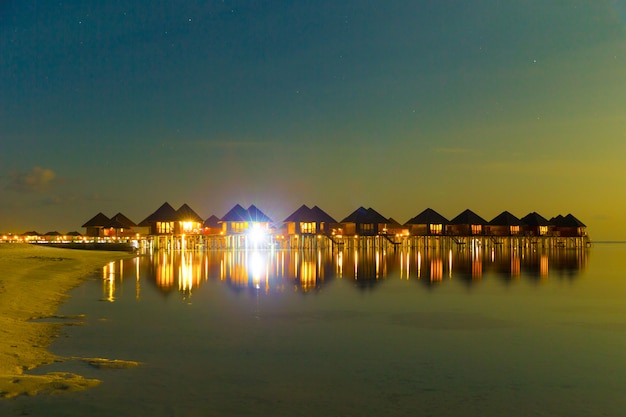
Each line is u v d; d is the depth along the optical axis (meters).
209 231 86.19
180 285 31.64
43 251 59.84
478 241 104.44
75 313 20.45
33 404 10.26
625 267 49.72
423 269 46.19
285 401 10.93
